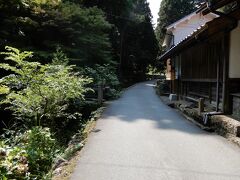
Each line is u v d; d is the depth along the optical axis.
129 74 36.66
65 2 17.14
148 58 38.81
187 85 13.80
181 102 12.53
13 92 6.70
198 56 11.23
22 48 12.54
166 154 5.26
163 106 12.59
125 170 4.45
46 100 7.00
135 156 5.15
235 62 7.94
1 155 4.13
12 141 5.83
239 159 4.98
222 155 5.20
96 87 13.62
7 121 10.03
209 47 9.73
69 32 14.81
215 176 4.21
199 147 5.73
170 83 18.61
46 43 13.85
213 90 9.62
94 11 17.80
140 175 4.25
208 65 9.83
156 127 7.78
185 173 4.32
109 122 8.53
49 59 13.13
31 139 5.26
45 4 14.11
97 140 6.34
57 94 7.02
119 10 28.84
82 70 14.16
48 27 14.30
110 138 6.53
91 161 4.88
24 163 4.27
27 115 7.07
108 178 4.14
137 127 7.78
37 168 4.46
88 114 11.55
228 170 4.46
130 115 9.90
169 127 7.78
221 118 7.13
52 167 4.70
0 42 12.16
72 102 10.16
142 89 24.61
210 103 9.82
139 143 6.07
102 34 17.36
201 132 7.12
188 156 5.14
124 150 5.54
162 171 4.41
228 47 7.91
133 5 32.19
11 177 3.83
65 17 14.22
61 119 9.17
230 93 7.89
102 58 17.95
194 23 21.25
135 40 36.88
